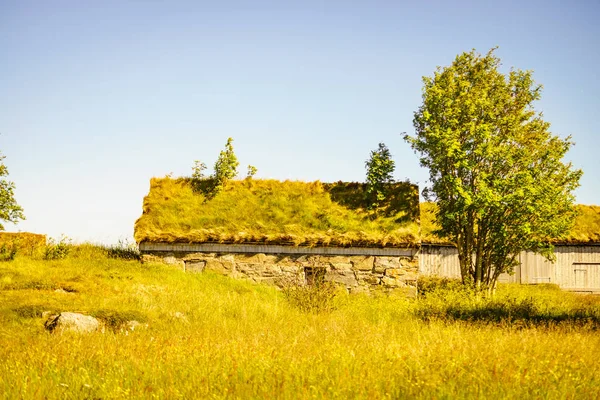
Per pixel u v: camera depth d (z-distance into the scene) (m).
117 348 10.12
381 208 25.78
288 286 21.61
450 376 7.61
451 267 33.19
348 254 24.12
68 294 17.45
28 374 8.14
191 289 20.50
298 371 7.82
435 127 23.67
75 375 7.97
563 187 24.05
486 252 24.53
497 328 14.08
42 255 23.78
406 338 11.55
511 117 24.34
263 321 15.80
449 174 23.62
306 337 11.87
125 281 20.05
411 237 24.16
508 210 23.42
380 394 6.96
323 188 27.17
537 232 23.89
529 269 32.81
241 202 26.30
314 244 23.98
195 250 24.41
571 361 8.57
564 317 16.75
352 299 22.25
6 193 27.00
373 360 8.54
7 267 20.73
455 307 18.77
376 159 26.73
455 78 24.84
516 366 8.09
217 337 11.69
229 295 19.38
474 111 24.20
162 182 27.38
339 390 6.89
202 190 27.05
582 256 33.22
